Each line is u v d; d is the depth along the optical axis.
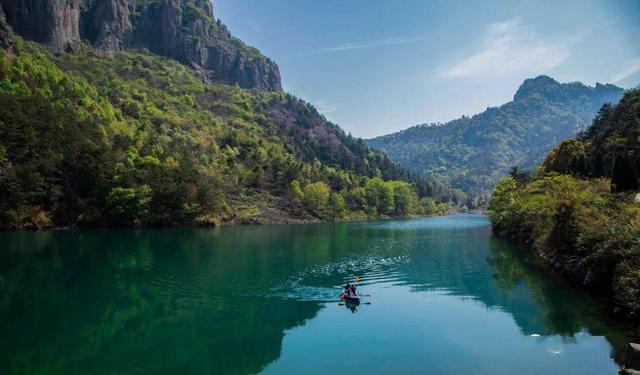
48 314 35.94
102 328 32.47
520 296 39.91
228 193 152.25
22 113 105.81
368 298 40.69
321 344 28.88
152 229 111.12
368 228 127.31
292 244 82.50
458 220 179.88
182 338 30.39
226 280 48.59
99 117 142.25
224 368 25.39
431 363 25.59
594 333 28.94
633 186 55.75
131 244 79.06
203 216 126.50
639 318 29.28
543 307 35.72
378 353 27.23
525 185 95.50
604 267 35.12
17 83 126.00
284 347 28.44
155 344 29.25
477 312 35.47
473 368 24.75
